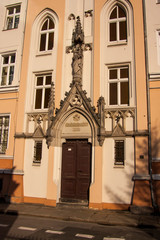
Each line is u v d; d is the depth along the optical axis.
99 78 11.71
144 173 10.02
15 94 13.38
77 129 11.50
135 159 10.29
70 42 12.84
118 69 11.89
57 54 12.80
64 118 11.73
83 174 11.25
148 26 11.53
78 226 7.72
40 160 12.04
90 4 12.91
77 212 9.59
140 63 11.16
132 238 6.47
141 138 10.38
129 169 10.38
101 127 10.87
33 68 13.30
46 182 11.49
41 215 9.15
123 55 11.70
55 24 13.44
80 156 11.48
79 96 11.62
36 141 12.30
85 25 12.77
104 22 12.42
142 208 9.51
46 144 11.91
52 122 11.64
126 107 10.96
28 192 11.71
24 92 13.01
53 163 11.35
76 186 11.23
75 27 12.48
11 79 14.28
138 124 10.55
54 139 11.62
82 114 11.48
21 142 12.34
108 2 12.57
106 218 8.59
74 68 11.99
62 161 11.73
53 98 12.14
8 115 13.35
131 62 11.50
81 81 11.98
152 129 10.41
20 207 10.61
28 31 13.91
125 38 12.20
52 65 12.88
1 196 12.05
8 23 15.23
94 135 10.98
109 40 12.43
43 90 13.03
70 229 7.32
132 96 11.10
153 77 10.83
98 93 11.55
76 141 11.69
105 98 11.56
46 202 10.96
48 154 11.56
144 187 9.82
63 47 12.80
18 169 12.00
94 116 11.04
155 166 10.04
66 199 11.12
